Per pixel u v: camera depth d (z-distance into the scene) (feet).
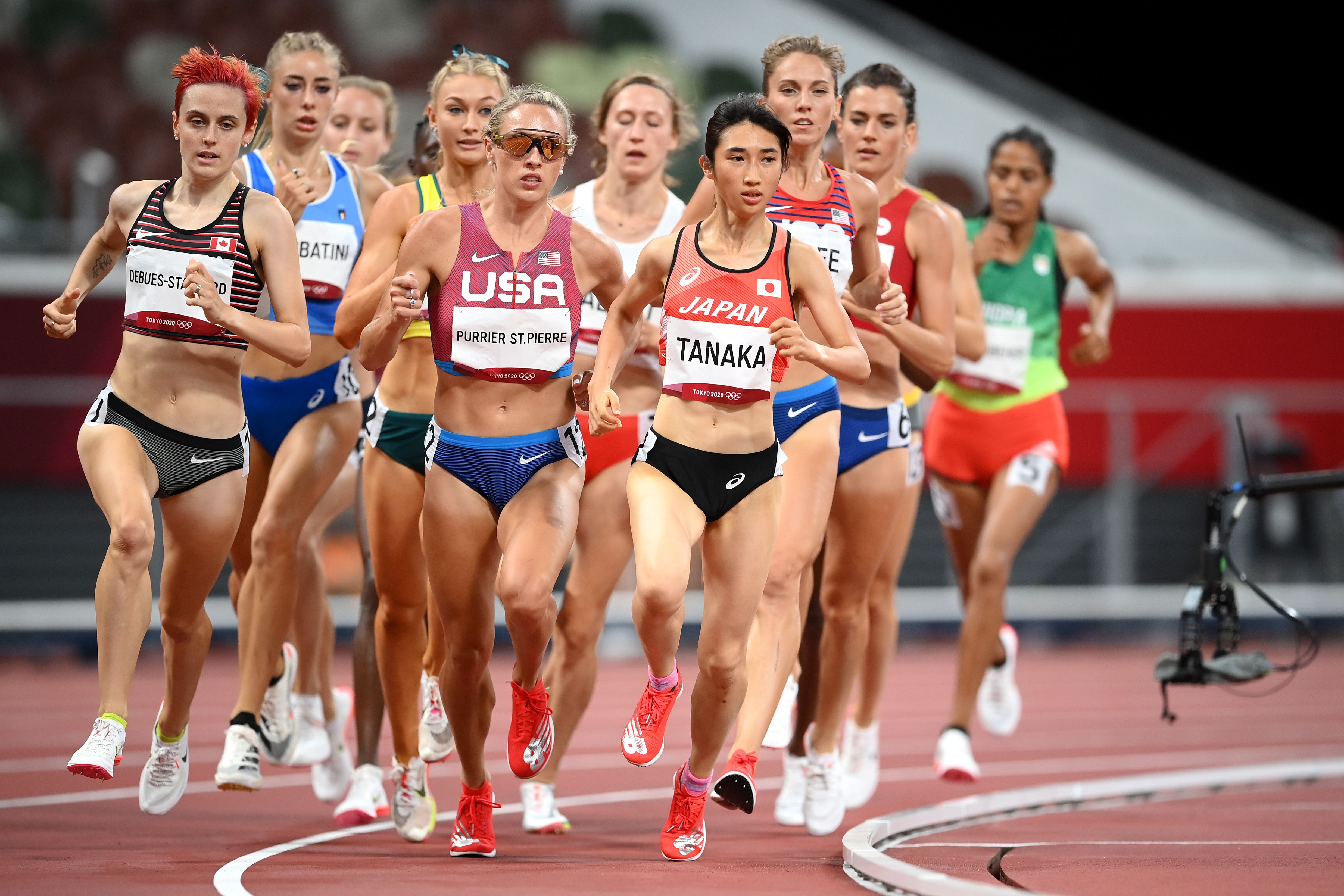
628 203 71.97
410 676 62.34
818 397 63.62
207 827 66.28
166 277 57.82
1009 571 85.51
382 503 62.18
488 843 57.77
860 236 67.10
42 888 49.90
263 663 65.46
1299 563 168.86
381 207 63.16
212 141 57.47
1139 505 173.99
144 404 58.03
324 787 75.20
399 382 62.44
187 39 221.87
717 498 55.83
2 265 175.01
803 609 69.62
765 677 60.23
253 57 222.07
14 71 215.72
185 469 58.34
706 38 241.55
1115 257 215.51
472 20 230.48
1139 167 234.99
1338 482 72.95
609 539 67.31
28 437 162.61
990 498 87.92
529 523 53.83
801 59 64.69
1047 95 256.93
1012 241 90.27
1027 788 81.00
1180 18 250.98
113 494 56.08
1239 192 231.91
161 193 58.95
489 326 54.49
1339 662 155.02
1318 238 221.87
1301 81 249.34
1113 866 57.11
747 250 56.08
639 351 66.03
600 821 70.23
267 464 71.41
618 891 50.24
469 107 63.67
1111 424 168.76
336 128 83.71
